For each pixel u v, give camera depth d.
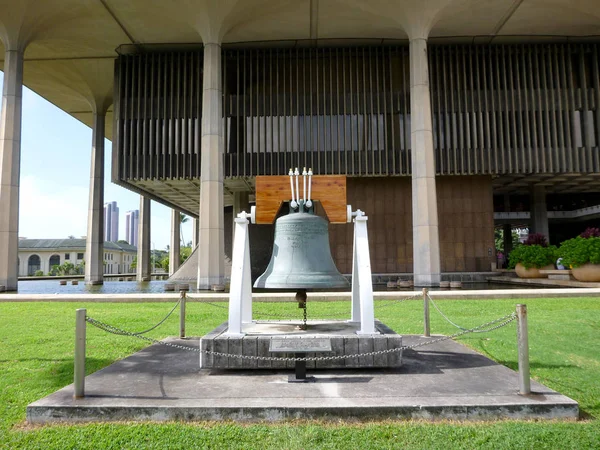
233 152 26.06
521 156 25.75
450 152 25.89
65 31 25.33
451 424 3.88
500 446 3.47
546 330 8.36
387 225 27.94
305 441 3.56
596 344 7.16
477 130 26.00
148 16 23.66
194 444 3.56
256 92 26.45
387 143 25.83
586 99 25.92
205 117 23.06
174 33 25.31
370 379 4.91
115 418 4.07
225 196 36.19
